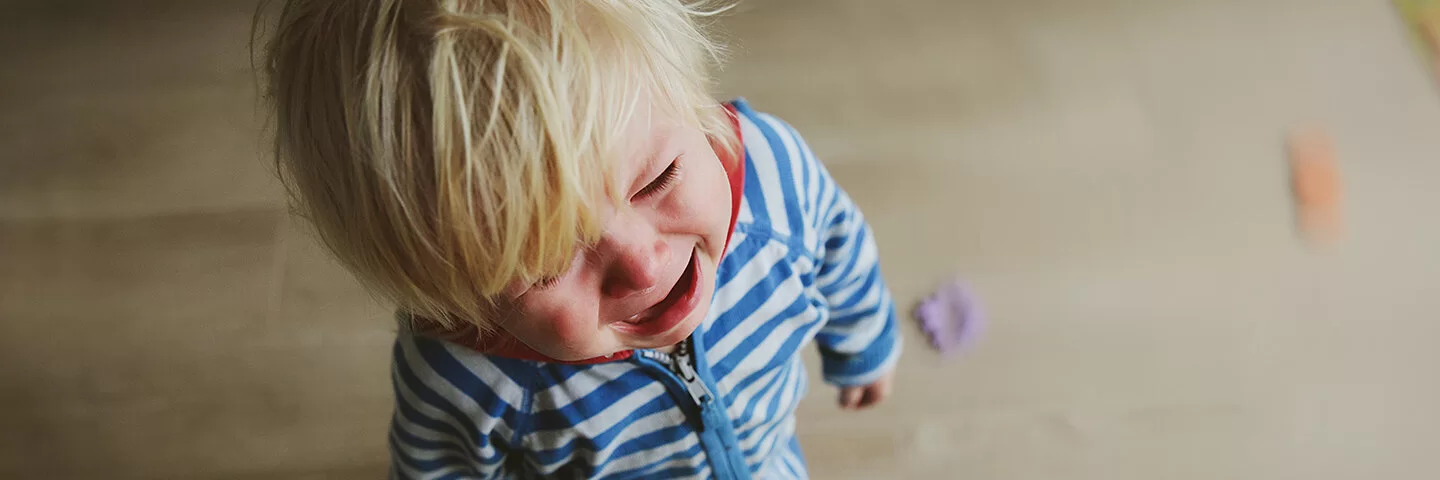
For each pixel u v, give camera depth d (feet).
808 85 4.17
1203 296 3.79
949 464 3.52
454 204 1.13
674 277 1.33
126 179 3.80
